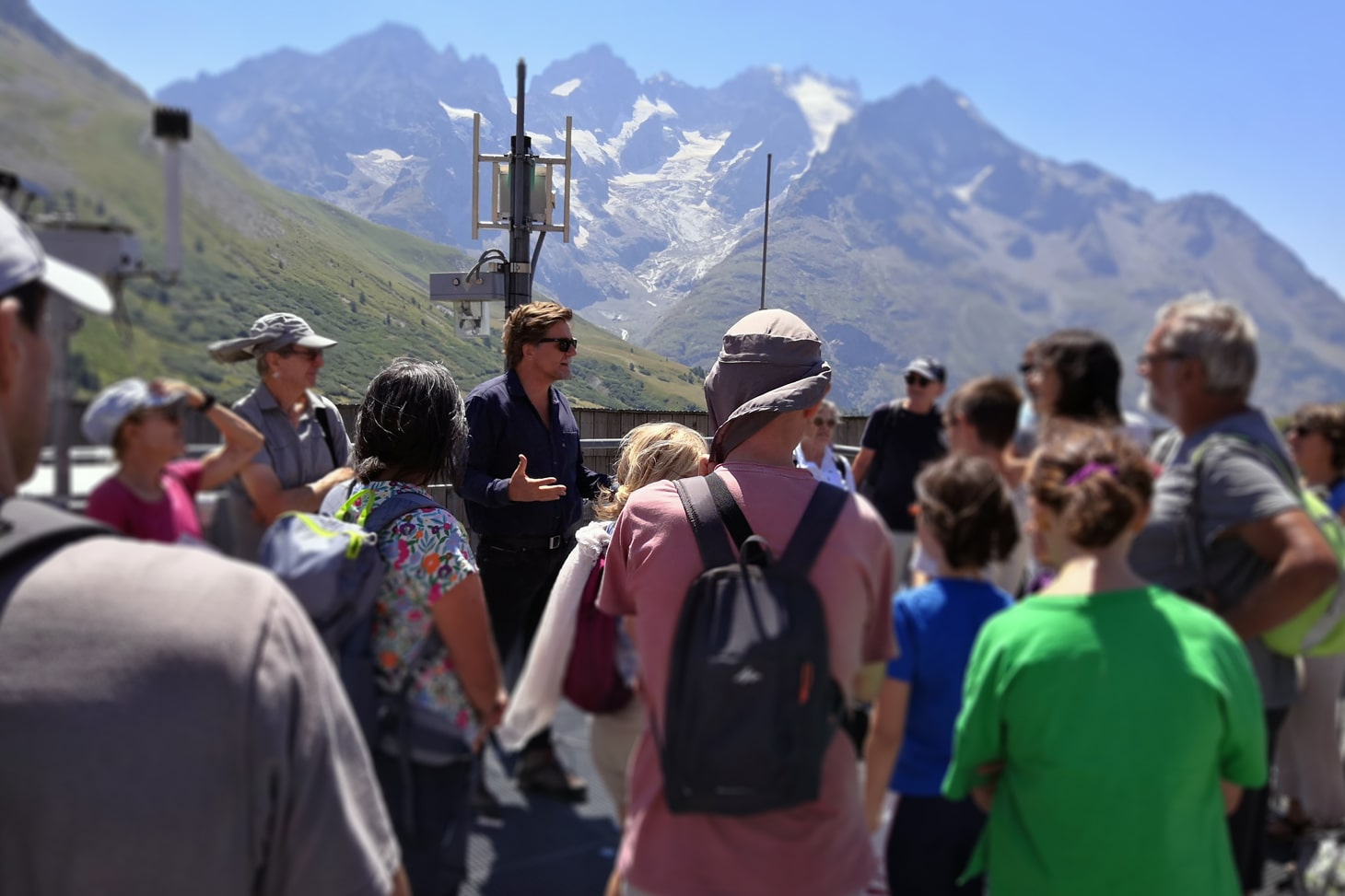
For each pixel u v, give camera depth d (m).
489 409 2.21
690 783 1.01
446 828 0.97
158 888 0.61
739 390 1.18
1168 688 1.17
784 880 1.03
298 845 0.67
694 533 1.08
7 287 0.63
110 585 0.62
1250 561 1.38
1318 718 1.79
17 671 0.59
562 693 1.08
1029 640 1.17
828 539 1.06
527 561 2.13
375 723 0.92
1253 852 1.58
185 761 0.61
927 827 1.18
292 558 0.84
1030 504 1.22
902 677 1.13
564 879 1.03
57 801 0.59
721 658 1.00
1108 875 1.17
